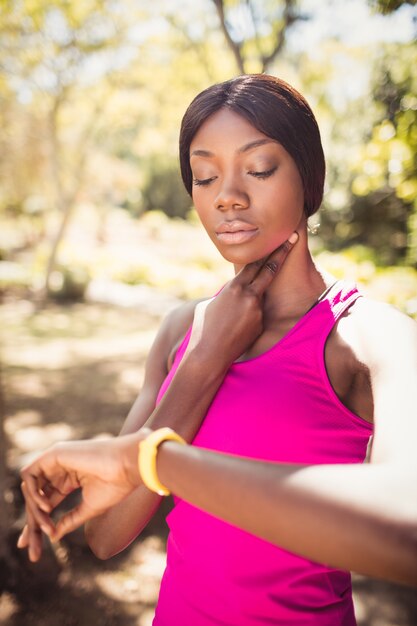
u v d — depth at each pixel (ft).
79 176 65.92
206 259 89.92
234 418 3.35
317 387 3.27
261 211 3.27
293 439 3.25
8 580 12.55
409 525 1.70
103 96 58.80
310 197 3.48
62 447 2.77
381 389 2.57
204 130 3.31
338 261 37.19
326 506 1.83
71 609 12.17
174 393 3.47
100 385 30.22
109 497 2.70
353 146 41.24
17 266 85.20
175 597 3.67
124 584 13.06
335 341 3.27
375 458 2.15
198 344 3.53
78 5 41.47
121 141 92.43
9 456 19.89
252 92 3.26
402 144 14.48
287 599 3.38
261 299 3.60
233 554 3.41
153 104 56.95
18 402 26.78
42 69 48.93
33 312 56.18
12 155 76.64
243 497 2.02
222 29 15.76
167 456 2.32
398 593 12.41
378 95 19.02
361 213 48.55
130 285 75.41
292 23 16.42
